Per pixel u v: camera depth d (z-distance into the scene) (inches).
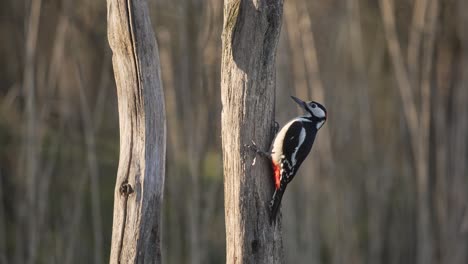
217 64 547.5
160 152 297.0
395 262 641.6
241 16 307.3
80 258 573.3
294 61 578.9
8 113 636.7
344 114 611.5
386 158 635.5
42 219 532.1
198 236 534.0
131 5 286.7
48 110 566.6
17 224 543.2
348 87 610.9
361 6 706.2
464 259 626.8
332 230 598.2
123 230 294.4
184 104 542.0
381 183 621.3
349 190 605.0
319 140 596.4
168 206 578.2
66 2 584.7
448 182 635.5
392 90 668.7
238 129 314.5
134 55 289.1
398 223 647.1
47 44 639.1
